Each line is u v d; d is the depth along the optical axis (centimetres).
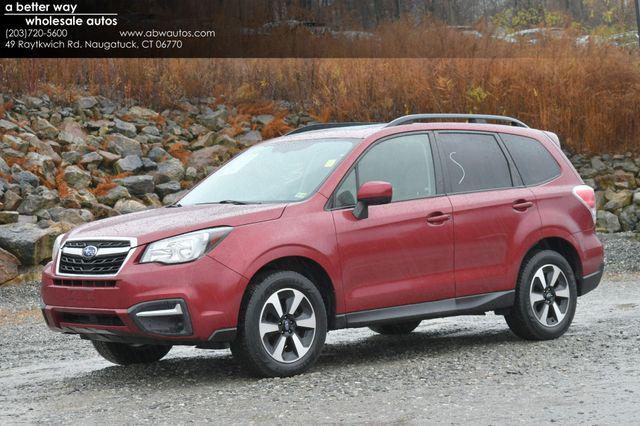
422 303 957
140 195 2369
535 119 2966
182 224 853
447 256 973
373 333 1212
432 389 786
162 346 1017
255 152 1040
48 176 2253
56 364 1048
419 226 954
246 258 845
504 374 845
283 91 3014
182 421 702
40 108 2606
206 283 830
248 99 2944
